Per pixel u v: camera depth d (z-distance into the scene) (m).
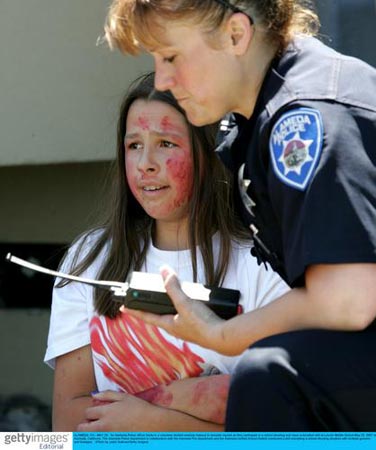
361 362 4.88
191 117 5.33
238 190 5.62
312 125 4.88
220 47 5.15
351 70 5.12
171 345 6.90
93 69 9.95
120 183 7.36
